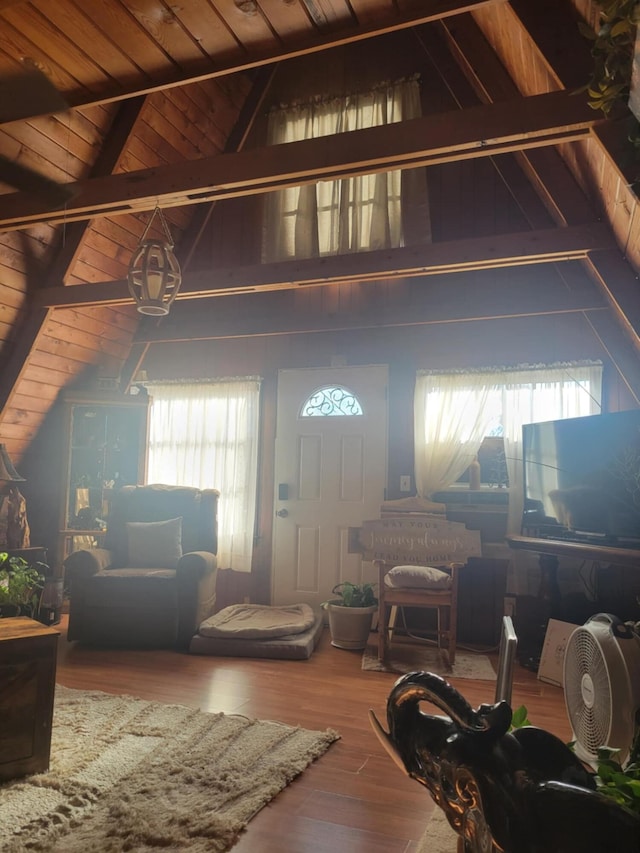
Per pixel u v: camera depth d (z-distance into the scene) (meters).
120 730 2.54
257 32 2.20
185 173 2.98
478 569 4.45
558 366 4.44
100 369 5.45
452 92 4.58
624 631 1.96
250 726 2.62
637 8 1.20
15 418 4.99
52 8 2.06
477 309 4.55
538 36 2.35
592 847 0.73
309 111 5.25
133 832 1.78
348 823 1.91
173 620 3.99
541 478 4.01
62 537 5.11
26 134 3.91
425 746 0.93
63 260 4.56
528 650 3.89
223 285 4.16
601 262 3.17
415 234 4.86
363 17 2.16
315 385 5.12
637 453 3.30
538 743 0.92
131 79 2.43
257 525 5.17
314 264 3.96
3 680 2.09
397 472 4.84
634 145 1.82
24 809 1.91
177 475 5.38
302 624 4.09
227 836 1.78
